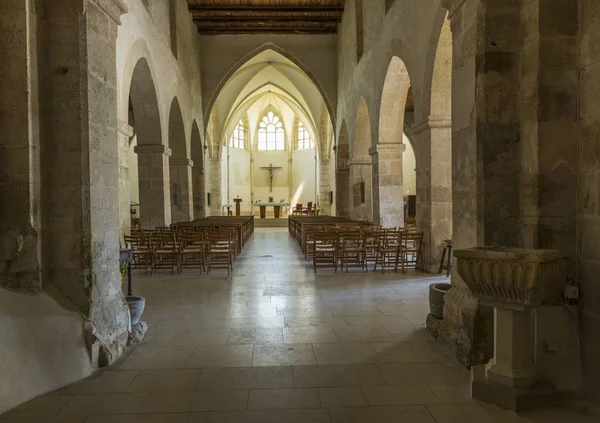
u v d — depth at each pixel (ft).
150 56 36.68
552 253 10.68
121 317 15.90
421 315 19.99
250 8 57.57
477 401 11.83
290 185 112.47
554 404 11.43
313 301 22.68
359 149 53.16
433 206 29.01
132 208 77.97
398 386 12.77
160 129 40.47
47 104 13.92
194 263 31.50
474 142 14.73
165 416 11.09
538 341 12.41
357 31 49.34
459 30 16.03
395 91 38.24
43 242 13.66
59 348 12.89
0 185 13.16
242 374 13.64
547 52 13.10
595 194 12.14
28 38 13.10
